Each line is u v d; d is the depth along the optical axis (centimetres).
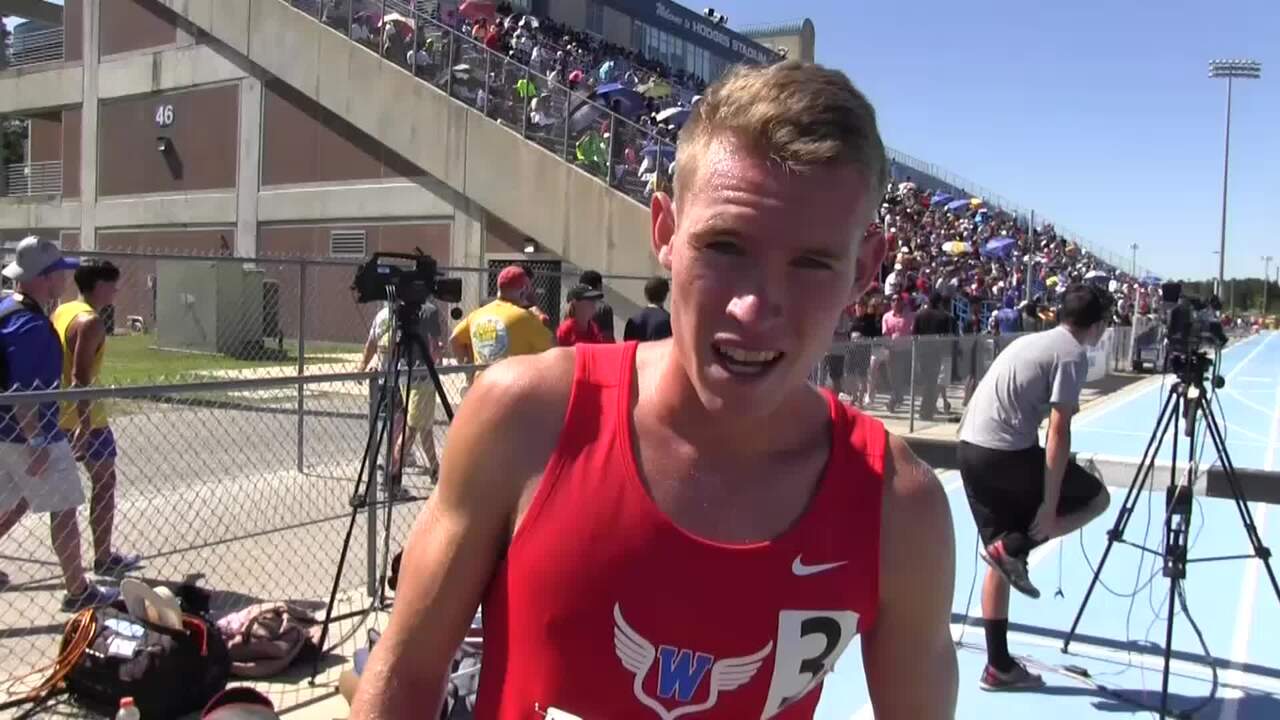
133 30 2731
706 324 104
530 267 1931
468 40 2028
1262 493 486
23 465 465
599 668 109
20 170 3250
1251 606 595
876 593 118
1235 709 442
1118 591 626
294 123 2388
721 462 112
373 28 2194
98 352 541
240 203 2506
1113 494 905
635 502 109
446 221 2098
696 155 105
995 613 456
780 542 110
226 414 999
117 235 2811
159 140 2666
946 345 1368
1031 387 437
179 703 378
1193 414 430
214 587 542
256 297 1797
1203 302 455
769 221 100
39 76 2964
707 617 108
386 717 116
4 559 546
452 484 118
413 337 504
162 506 688
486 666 118
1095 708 438
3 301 463
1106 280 3188
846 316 1433
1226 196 3991
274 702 401
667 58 4338
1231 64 3984
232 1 2439
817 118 100
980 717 428
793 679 114
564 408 114
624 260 1767
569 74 2245
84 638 388
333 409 1023
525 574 111
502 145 1956
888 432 123
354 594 544
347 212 2281
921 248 2623
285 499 728
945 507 122
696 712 111
